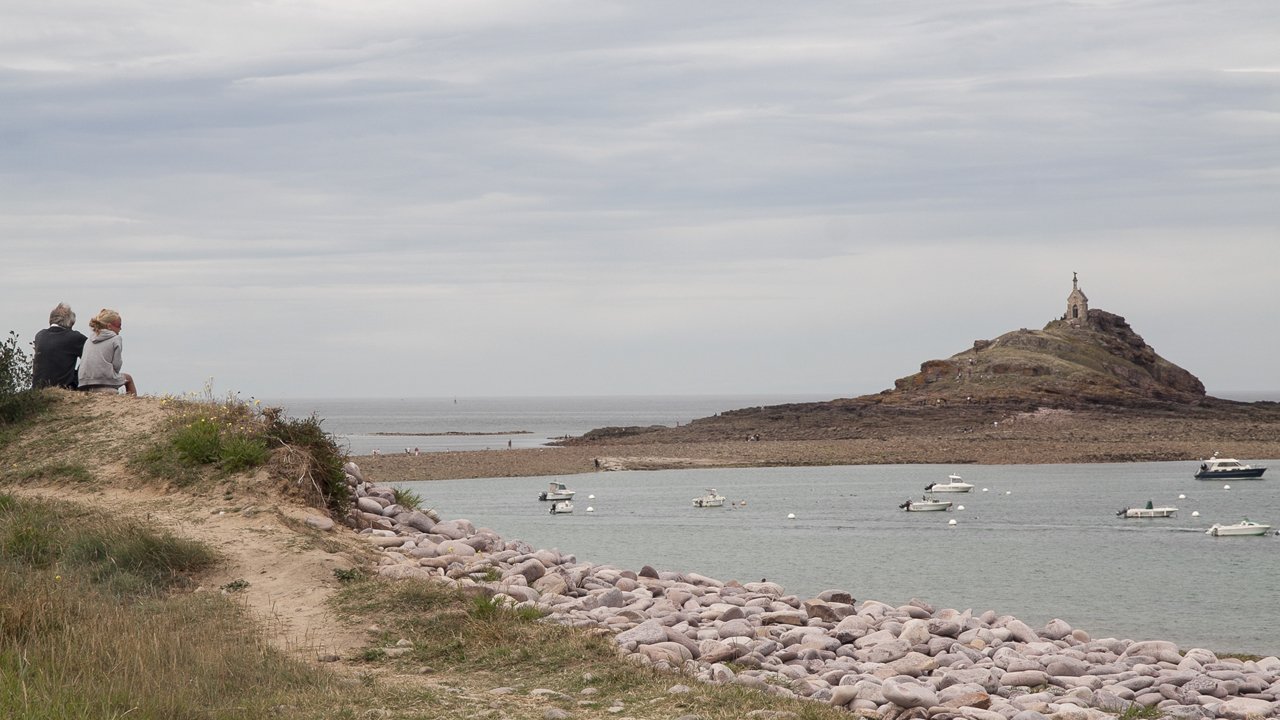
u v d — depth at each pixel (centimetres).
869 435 15350
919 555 4956
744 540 5588
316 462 1595
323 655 953
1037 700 1226
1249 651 2752
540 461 11925
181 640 883
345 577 1205
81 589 1039
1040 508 7600
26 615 888
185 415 1711
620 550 5150
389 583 1188
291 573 1201
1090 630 3077
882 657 1378
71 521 1296
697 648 1218
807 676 1223
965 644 1547
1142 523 6606
